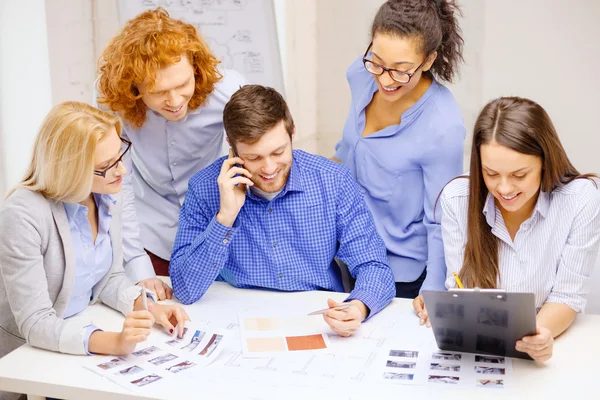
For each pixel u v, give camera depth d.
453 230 1.86
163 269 2.49
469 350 1.62
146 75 1.88
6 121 3.15
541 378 1.51
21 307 1.72
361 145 2.20
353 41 3.80
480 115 1.67
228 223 1.89
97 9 3.43
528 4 3.35
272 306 1.92
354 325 1.72
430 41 1.90
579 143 3.45
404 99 2.10
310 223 2.00
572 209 1.72
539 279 1.78
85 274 1.86
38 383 1.56
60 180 1.68
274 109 1.79
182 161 2.31
